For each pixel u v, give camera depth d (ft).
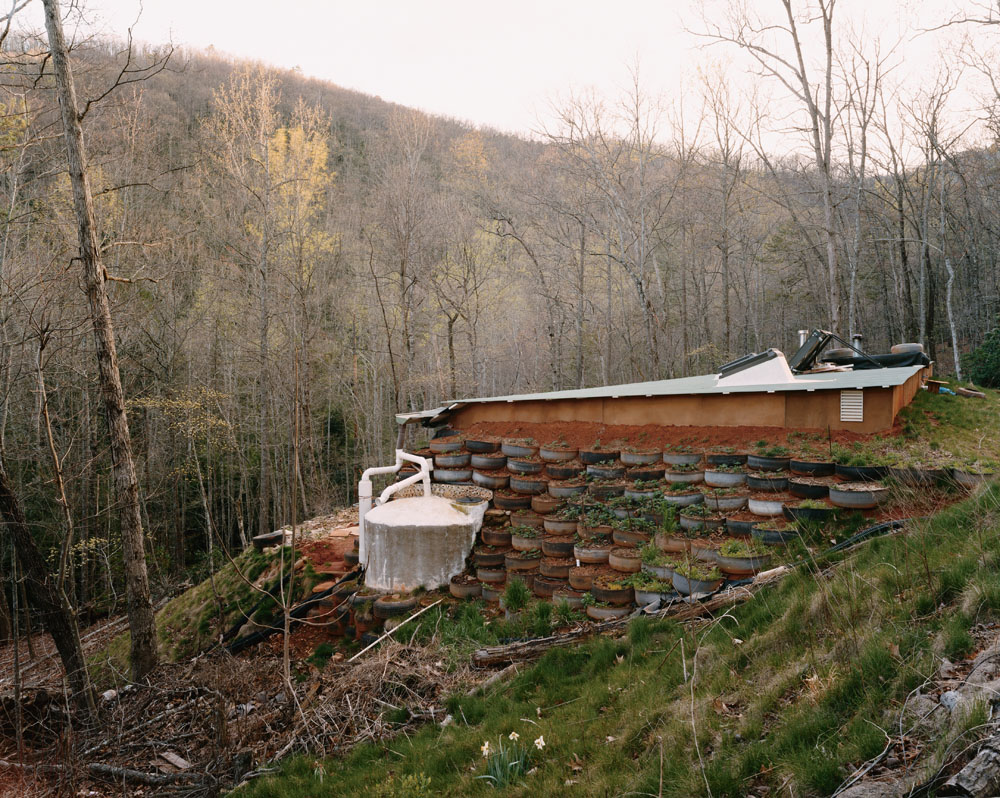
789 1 67.10
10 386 54.65
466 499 32.78
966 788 7.86
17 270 51.70
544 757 14.80
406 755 17.39
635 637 19.15
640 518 26.37
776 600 17.67
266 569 39.55
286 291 85.15
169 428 78.43
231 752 20.48
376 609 27.58
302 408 79.20
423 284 87.40
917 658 11.81
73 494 71.26
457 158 133.49
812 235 107.76
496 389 127.34
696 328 122.21
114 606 66.59
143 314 75.15
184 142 114.01
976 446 23.81
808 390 27.89
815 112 68.23
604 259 112.06
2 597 62.18
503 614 25.52
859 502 22.20
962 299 112.57
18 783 22.97
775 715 12.64
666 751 12.75
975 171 96.07
